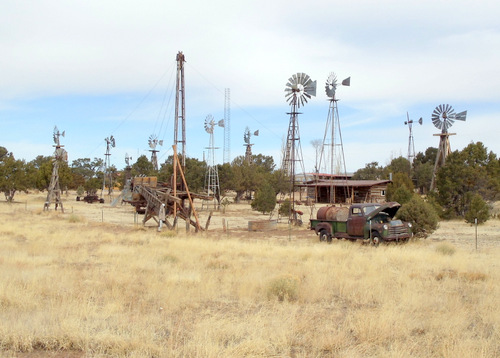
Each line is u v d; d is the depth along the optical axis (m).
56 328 7.94
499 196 40.22
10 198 65.50
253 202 49.12
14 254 17.50
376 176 102.62
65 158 53.22
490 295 10.83
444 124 50.94
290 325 8.48
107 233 28.22
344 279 12.84
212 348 7.05
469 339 7.55
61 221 38.06
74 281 12.47
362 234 22.34
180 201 32.50
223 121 73.75
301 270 14.48
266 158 112.38
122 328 8.27
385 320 8.48
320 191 70.94
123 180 92.88
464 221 37.31
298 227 35.69
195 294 11.16
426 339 7.78
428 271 14.79
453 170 39.81
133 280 12.99
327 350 7.42
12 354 7.07
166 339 7.81
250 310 9.94
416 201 24.80
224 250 20.30
